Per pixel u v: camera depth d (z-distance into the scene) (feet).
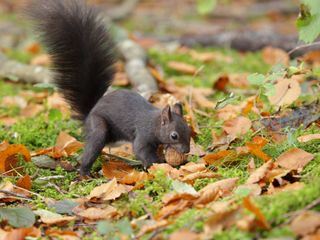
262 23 77.25
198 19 81.35
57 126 39.65
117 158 34.91
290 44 59.98
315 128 33.96
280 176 27.96
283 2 87.15
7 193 29.78
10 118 42.65
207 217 24.26
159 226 24.45
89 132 34.65
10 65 53.06
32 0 38.37
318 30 31.22
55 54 37.88
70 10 38.01
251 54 59.88
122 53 54.39
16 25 72.13
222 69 55.11
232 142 34.01
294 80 35.76
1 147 34.32
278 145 32.32
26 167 33.35
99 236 25.61
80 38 37.83
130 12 82.69
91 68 37.68
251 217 22.61
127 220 25.41
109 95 35.63
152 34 69.77
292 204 24.45
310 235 21.94
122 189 29.14
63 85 37.88
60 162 34.22
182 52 60.18
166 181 29.09
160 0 94.38
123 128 34.65
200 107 42.57
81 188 30.94
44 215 27.43
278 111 36.09
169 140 33.19
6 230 26.48
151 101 41.39
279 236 22.04
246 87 48.62
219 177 29.73
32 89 50.49
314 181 26.14
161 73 53.06
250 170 30.07
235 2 90.22
